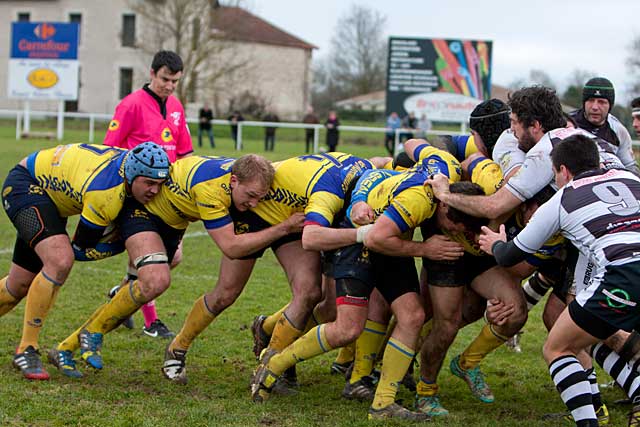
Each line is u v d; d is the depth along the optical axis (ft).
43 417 28.94
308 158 32.91
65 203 33.94
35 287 33.65
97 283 53.11
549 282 36.19
